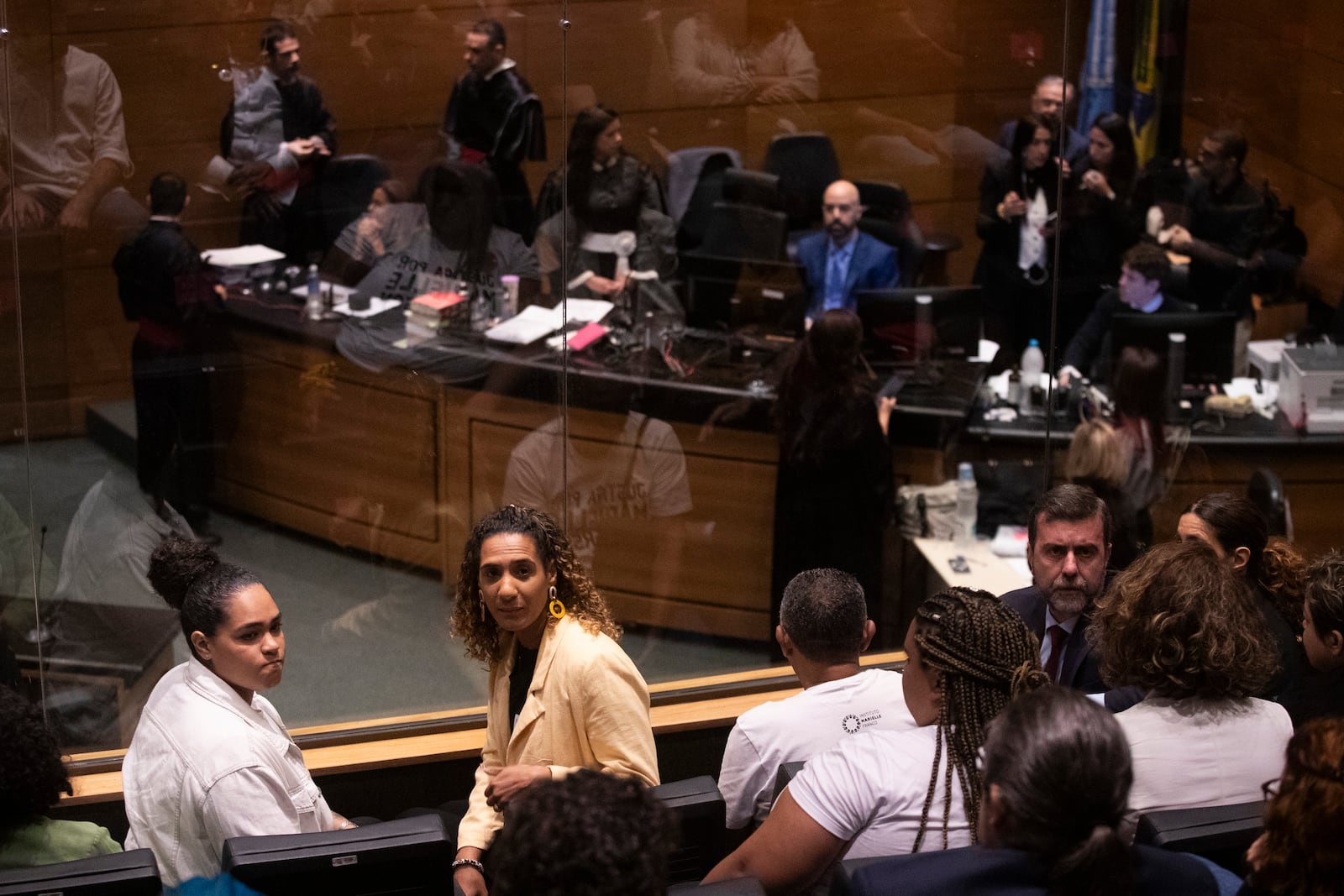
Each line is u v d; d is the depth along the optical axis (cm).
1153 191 461
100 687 354
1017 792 140
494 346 423
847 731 247
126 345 390
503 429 423
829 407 432
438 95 432
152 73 397
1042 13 458
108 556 374
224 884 185
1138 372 456
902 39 467
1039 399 454
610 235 444
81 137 387
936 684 177
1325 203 465
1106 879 136
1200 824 184
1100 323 462
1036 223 462
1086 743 139
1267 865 158
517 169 438
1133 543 449
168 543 279
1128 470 454
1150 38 455
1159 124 460
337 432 409
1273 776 196
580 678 248
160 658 360
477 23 429
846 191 459
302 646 385
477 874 254
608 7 441
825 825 176
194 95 404
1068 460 453
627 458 429
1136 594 206
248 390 403
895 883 143
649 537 430
